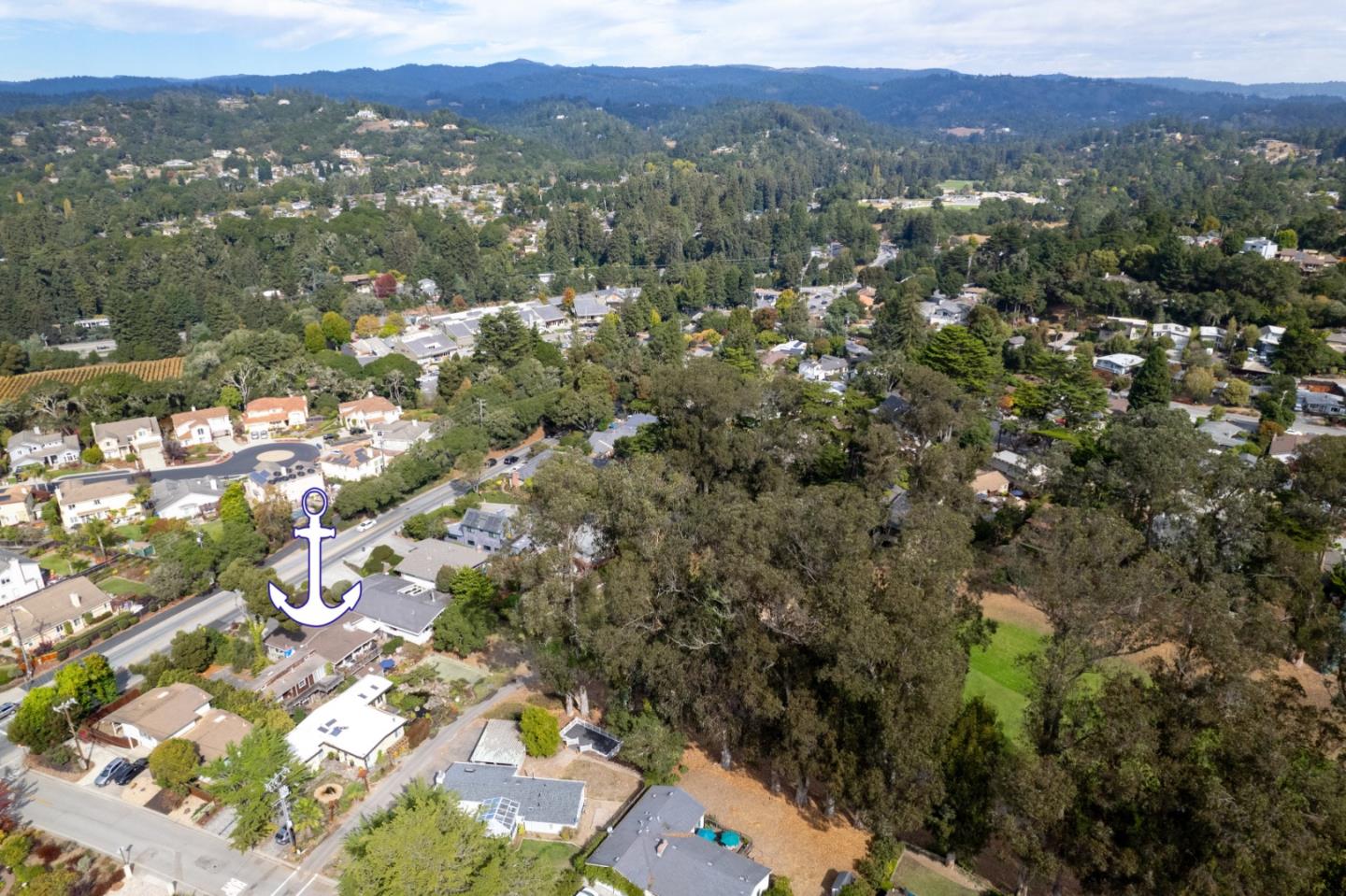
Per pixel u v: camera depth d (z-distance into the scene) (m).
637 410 146.50
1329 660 68.31
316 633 79.69
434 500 115.75
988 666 72.38
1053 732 50.84
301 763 57.75
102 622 84.50
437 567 90.75
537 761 63.38
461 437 124.94
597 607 62.75
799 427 99.31
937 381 94.25
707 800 59.34
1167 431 78.19
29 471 121.19
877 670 49.28
